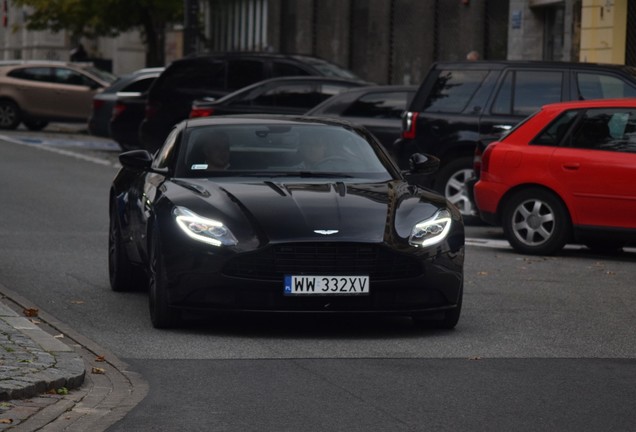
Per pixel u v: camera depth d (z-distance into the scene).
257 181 25.14
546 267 33.72
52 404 17.64
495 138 40.00
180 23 110.06
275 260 22.78
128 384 19.20
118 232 28.09
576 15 69.00
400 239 23.14
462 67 42.72
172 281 23.27
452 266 23.64
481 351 22.16
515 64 41.91
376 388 19.00
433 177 43.12
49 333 23.00
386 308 23.16
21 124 108.75
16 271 31.09
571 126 35.84
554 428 16.70
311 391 18.77
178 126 27.47
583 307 27.27
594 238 35.53
